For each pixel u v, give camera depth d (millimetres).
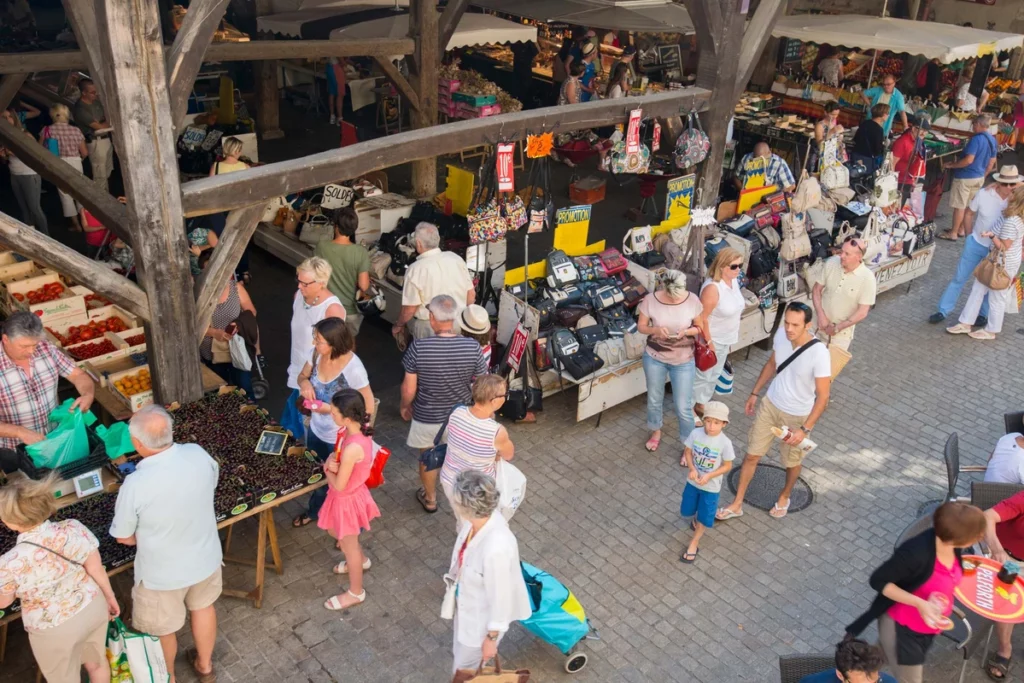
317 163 5973
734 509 6703
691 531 6566
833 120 12227
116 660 4582
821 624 5754
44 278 7527
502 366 7465
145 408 4438
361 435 5137
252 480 5375
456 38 12180
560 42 17469
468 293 7113
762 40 8406
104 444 5516
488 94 13312
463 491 4230
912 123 13945
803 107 14766
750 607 5867
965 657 5129
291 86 17172
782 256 8828
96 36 5000
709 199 8891
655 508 6793
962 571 4895
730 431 7883
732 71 8328
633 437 7695
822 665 4445
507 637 5496
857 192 11055
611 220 12164
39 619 4102
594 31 15680
